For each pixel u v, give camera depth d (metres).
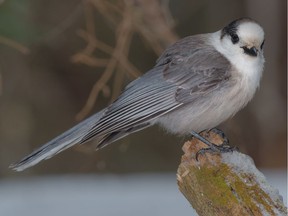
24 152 15.03
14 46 11.63
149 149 15.80
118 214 10.45
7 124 14.99
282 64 15.83
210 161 7.71
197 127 9.73
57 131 15.70
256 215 7.09
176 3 15.78
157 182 12.66
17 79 14.99
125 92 9.72
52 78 15.76
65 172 15.23
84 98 16.08
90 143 13.30
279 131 15.31
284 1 15.84
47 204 10.82
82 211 10.52
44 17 14.27
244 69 9.53
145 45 13.97
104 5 12.20
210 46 9.89
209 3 15.80
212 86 9.58
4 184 13.61
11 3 11.87
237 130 12.70
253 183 7.38
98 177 14.34
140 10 12.07
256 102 15.16
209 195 7.34
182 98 9.63
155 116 9.60
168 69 9.78
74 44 15.38
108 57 15.42
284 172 13.94
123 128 9.43
